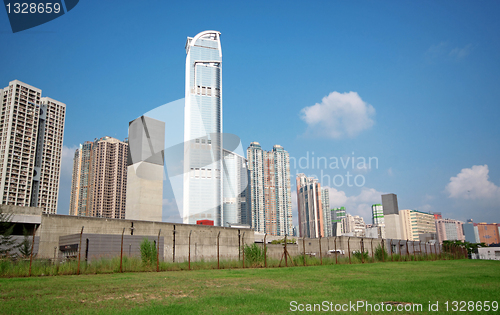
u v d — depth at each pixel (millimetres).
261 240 75500
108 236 43250
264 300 14062
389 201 126688
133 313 11492
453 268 36656
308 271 32750
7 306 12727
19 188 177125
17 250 39438
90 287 18750
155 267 35219
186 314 11320
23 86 183125
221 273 30453
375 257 59156
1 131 176500
